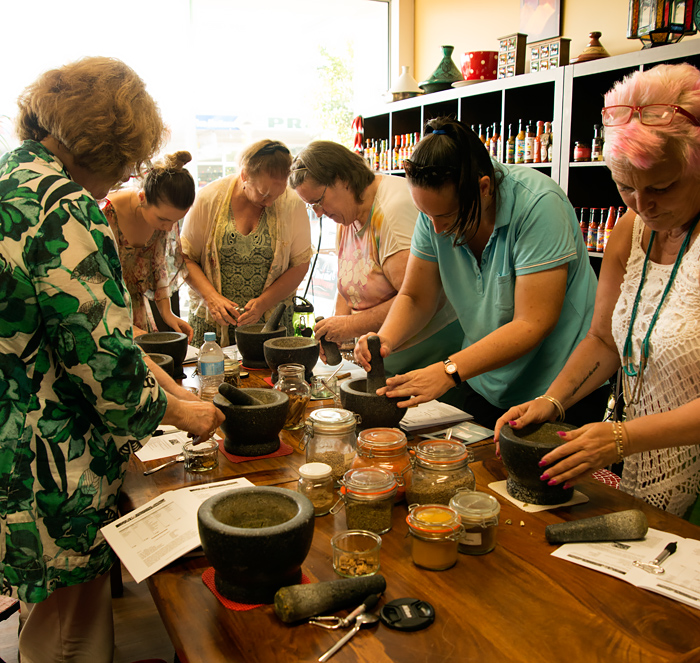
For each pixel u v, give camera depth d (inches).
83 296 40.8
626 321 57.0
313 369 88.5
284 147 99.7
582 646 32.5
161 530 44.6
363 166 88.0
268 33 196.2
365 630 34.2
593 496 49.9
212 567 40.9
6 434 42.6
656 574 38.4
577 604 36.1
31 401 42.8
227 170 198.8
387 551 42.5
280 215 108.8
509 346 62.1
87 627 49.7
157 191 88.4
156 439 64.7
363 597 36.2
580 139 137.7
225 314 103.6
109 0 169.9
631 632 33.6
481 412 81.0
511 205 64.4
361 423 59.2
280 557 35.5
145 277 105.0
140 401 44.7
